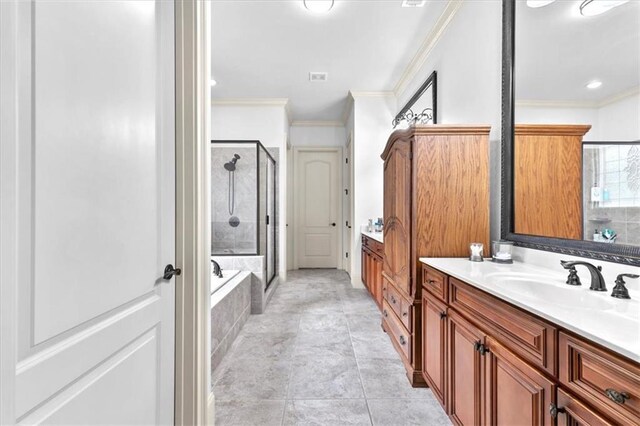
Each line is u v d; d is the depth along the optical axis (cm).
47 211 65
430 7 240
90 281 77
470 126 182
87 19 76
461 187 183
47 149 65
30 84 61
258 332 271
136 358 101
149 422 109
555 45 142
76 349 74
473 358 124
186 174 130
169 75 123
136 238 99
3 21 51
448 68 252
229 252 374
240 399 174
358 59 324
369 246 371
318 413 162
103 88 82
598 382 70
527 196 160
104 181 83
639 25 106
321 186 558
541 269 145
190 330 130
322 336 261
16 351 58
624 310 86
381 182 418
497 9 183
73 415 73
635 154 107
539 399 87
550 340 84
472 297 126
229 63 333
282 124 443
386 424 153
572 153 132
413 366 186
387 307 254
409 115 346
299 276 500
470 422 126
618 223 112
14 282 53
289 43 292
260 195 395
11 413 53
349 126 480
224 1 232
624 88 111
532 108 156
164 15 119
